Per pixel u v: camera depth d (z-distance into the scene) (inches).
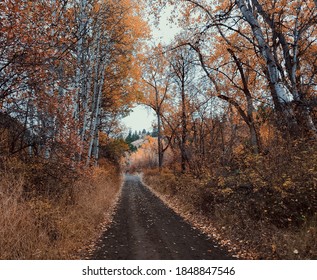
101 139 1006.4
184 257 266.2
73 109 422.0
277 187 296.2
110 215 488.4
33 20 286.5
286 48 490.3
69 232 295.4
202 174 550.3
